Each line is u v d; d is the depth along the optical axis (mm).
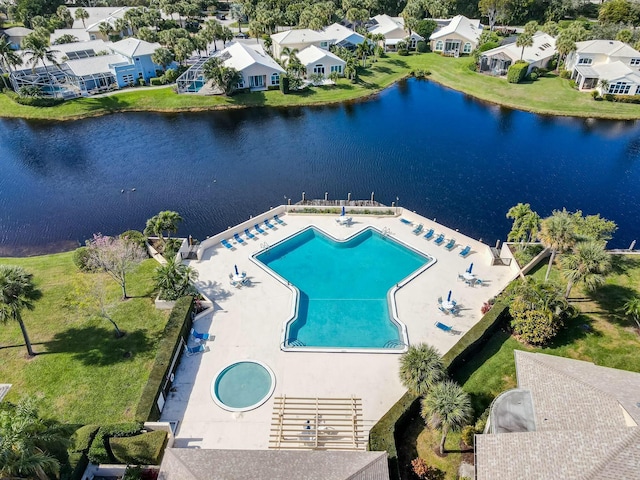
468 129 80438
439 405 26266
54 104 87875
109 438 27438
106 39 123188
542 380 27562
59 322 38062
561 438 23484
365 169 66500
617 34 108000
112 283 42656
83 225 54406
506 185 62031
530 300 36156
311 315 39406
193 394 32188
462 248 47219
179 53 98875
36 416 21953
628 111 85500
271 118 85500
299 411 31359
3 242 51312
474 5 152750
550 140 75688
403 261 46219
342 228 50250
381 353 35406
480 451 24312
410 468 27594
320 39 114000
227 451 25531
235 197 59531
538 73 103312
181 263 42562
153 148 73812
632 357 34844
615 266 44781
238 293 41125
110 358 34688
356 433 29750
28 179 64562
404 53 123000
